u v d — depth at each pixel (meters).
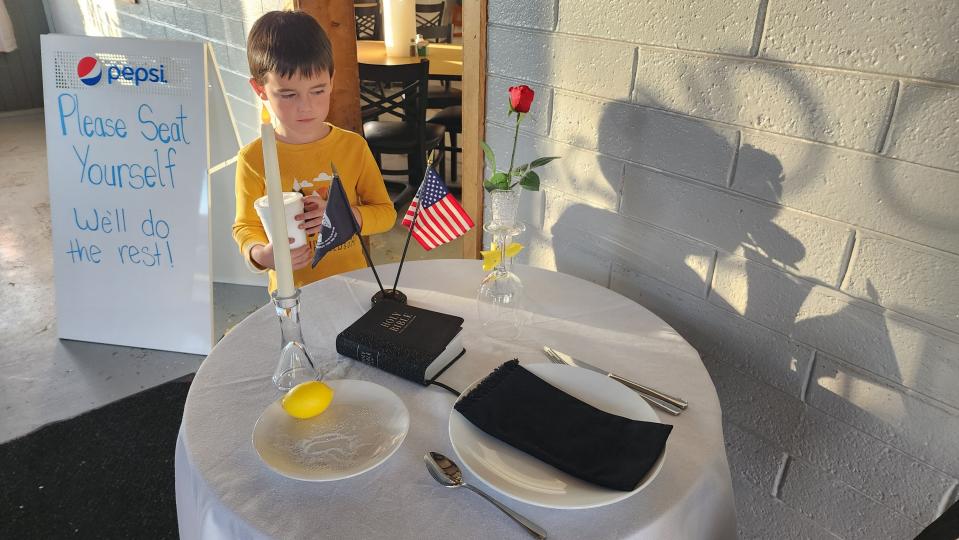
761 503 1.34
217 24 2.95
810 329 1.14
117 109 2.04
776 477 1.29
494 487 0.75
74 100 2.06
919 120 0.91
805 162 1.05
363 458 0.82
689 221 1.27
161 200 2.09
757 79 1.07
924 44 0.88
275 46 1.39
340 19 2.25
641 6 1.21
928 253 0.96
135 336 2.22
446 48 3.71
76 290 2.22
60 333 2.27
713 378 1.34
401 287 1.28
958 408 0.99
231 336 1.10
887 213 0.98
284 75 1.41
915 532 1.10
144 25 3.66
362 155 1.64
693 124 1.20
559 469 0.79
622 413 0.89
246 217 1.54
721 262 1.24
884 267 1.01
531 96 1.15
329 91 1.52
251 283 2.64
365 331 1.05
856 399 1.12
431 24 4.54
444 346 1.01
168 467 1.74
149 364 2.16
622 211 1.39
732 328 1.27
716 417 0.91
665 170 1.28
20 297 2.55
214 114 2.20
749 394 1.28
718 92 1.14
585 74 1.36
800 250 1.11
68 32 4.82
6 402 1.98
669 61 1.20
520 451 0.82
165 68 1.99
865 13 0.92
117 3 3.86
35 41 5.02
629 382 0.98
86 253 2.18
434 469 0.80
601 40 1.30
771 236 1.14
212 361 1.03
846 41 0.95
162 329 2.20
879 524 1.15
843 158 1.01
